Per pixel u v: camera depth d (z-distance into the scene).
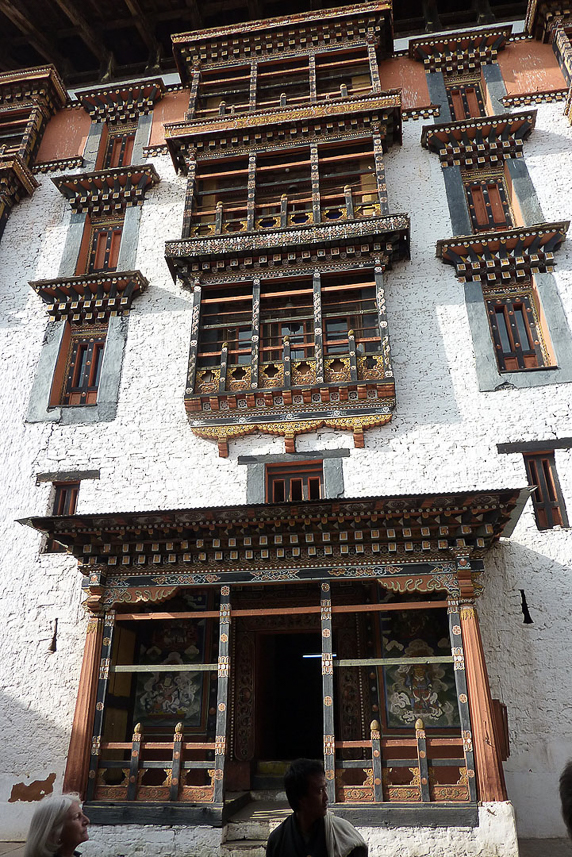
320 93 18.97
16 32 23.06
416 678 12.52
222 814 9.89
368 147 17.66
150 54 23.06
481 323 15.72
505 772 11.71
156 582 11.45
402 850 9.31
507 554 13.41
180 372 16.38
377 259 15.80
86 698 10.77
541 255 16.06
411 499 10.34
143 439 15.70
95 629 11.28
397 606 10.63
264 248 15.93
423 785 9.66
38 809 4.31
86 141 21.17
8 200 19.64
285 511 10.69
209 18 22.73
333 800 9.72
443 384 15.20
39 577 14.66
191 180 17.64
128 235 18.73
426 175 18.06
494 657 12.59
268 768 12.70
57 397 16.92
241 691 13.12
